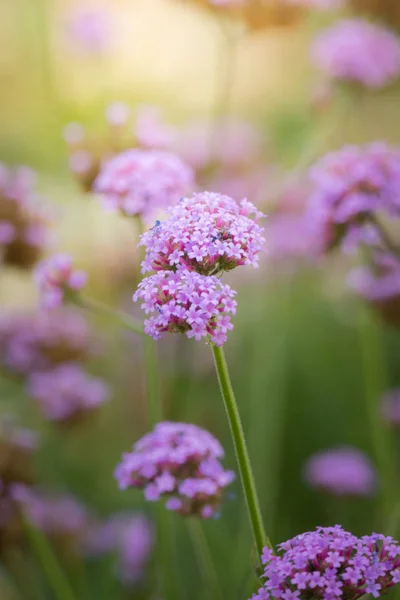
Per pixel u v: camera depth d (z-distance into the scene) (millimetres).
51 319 645
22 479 535
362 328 641
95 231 784
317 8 598
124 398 738
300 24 605
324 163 544
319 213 536
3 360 637
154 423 499
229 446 681
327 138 765
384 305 591
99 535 630
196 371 728
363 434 736
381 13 751
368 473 650
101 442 724
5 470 529
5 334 635
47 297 495
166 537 503
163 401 674
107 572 613
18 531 538
